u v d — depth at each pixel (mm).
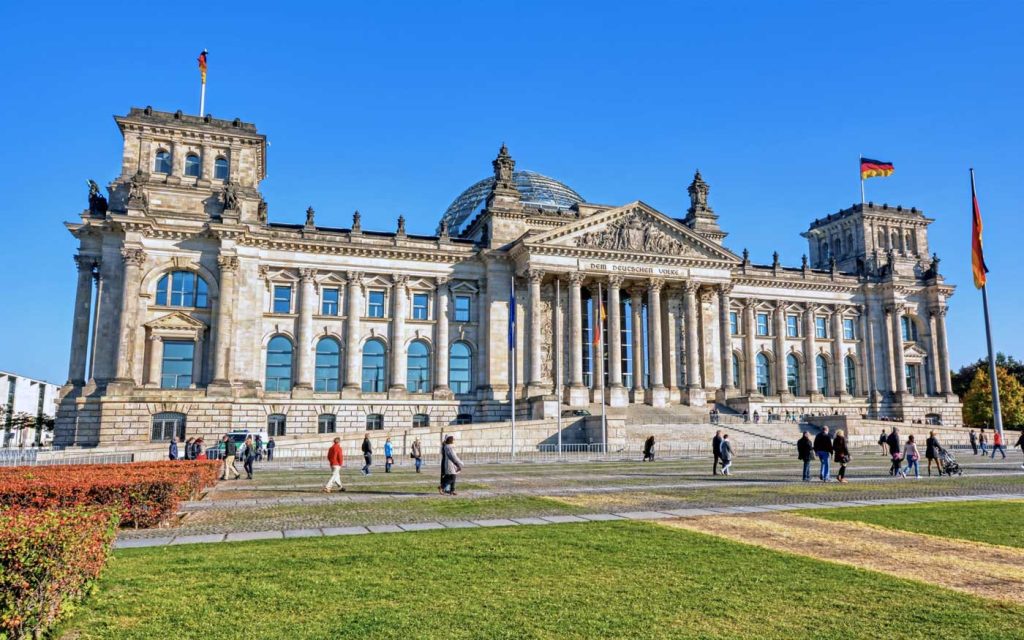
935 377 131875
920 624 13992
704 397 108875
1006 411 143625
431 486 43219
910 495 36062
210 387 88750
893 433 50406
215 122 96375
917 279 135000
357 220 103000
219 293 91688
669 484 42750
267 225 100562
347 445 78438
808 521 26844
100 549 15742
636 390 108750
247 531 25906
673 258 109000
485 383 104812
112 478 28281
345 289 102312
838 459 44562
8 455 66062
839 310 130125
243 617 14555
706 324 115312
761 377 125562
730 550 21016
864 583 17094
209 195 94562
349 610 15039
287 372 99062
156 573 18328
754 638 13219
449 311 105875
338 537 23891
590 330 111000
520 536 23609
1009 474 50312
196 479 36344
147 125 93625
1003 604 15344
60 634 13406
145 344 90188
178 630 13742
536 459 73000
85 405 85938
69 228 90062
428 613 14781
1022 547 21703
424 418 101500
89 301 91250
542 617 14469
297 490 42000
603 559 19828
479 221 115938
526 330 106312
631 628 13766
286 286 100312
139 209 89062
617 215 107562
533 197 133125
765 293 125750
